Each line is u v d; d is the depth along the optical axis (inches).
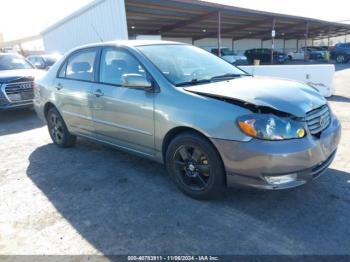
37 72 317.1
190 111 112.9
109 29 513.0
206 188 116.5
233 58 852.6
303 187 128.0
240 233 100.0
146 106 127.6
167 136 124.5
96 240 100.1
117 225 107.8
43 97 196.1
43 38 793.6
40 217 115.6
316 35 1717.5
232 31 1136.8
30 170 163.2
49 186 142.2
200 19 783.1
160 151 129.7
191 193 122.6
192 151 119.8
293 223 104.1
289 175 102.0
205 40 1306.6
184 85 123.6
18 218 115.6
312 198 119.4
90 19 554.6
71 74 175.5
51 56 518.6
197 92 115.3
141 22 819.4
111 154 181.5
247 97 107.3
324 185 129.1
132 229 105.0
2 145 212.5
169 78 126.0
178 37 1213.7
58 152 190.5
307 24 1085.1
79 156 180.9
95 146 198.7
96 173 154.0
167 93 121.4
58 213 117.9
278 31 1307.8
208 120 108.0
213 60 160.7
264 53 1080.2
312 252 90.0
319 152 106.1
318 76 336.8
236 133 102.3
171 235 100.7
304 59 1185.4
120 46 146.3
